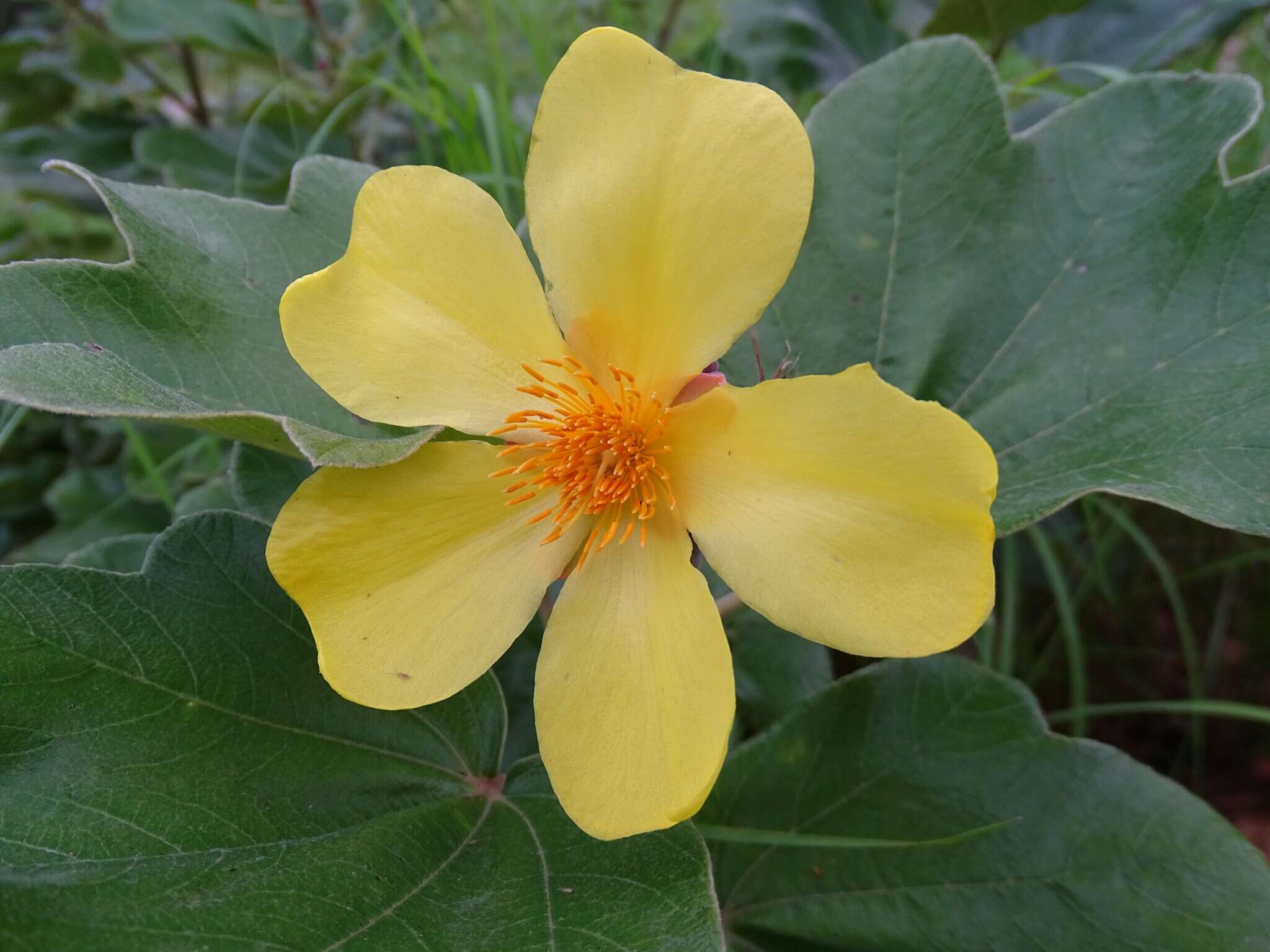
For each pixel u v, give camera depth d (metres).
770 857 0.13
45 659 0.10
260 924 0.09
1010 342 0.14
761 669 0.17
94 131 0.29
